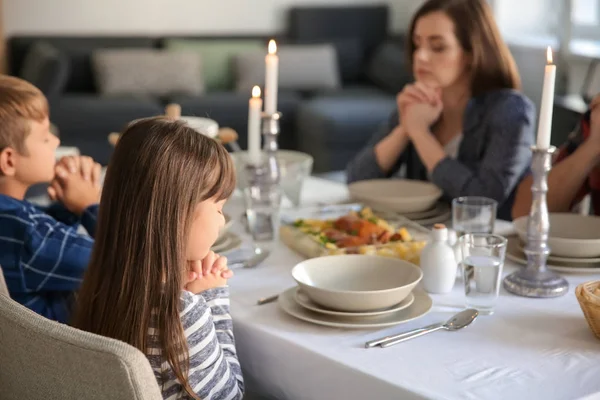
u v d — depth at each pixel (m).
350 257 1.63
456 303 1.60
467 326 1.48
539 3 6.17
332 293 1.46
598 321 1.40
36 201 2.46
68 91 5.91
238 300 1.61
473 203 1.84
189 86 5.84
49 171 1.83
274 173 2.03
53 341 1.11
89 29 6.25
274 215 2.00
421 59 2.38
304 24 6.46
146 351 1.32
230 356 1.40
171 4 6.39
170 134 1.36
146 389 1.06
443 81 2.38
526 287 1.64
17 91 1.76
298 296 1.56
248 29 6.58
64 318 1.76
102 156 5.44
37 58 5.45
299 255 1.89
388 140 2.54
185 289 1.43
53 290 1.77
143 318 1.32
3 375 1.23
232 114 5.68
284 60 6.11
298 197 2.29
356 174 2.59
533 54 5.96
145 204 1.33
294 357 1.41
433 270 1.64
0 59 5.70
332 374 1.34
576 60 5.60
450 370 1.30
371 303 1.47
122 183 1.35
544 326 1.49
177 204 1.33
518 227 1.85
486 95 2.38
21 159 1.79
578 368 1.32
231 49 6.15
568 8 5.70
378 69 6.27
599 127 2.11
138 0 6.31
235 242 1.93
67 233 1.73
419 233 1.89
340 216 2.03
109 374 1.06
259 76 6.00
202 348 1.32
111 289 1.35
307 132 5.69
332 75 6.22
